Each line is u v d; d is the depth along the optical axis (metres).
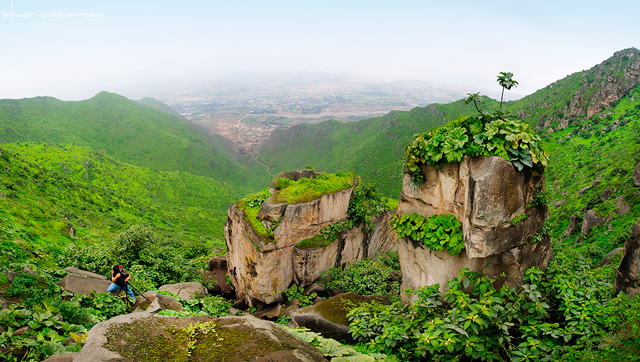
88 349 4.55
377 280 13.74
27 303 8.23
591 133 77.19
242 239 14.16
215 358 4.92
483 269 7.88
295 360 5.04
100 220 55.00
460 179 8.00
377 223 18.67
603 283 7.90
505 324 6.67
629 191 35.94
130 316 5.50
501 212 7.20
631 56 93.69
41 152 116.12
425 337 6.63
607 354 5.52
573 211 47.50
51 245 20.25
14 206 26.31
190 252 28.80
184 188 151.50
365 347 8.37
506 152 7.38
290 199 13.95
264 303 13.38
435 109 161.75
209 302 13.09
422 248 8.72
